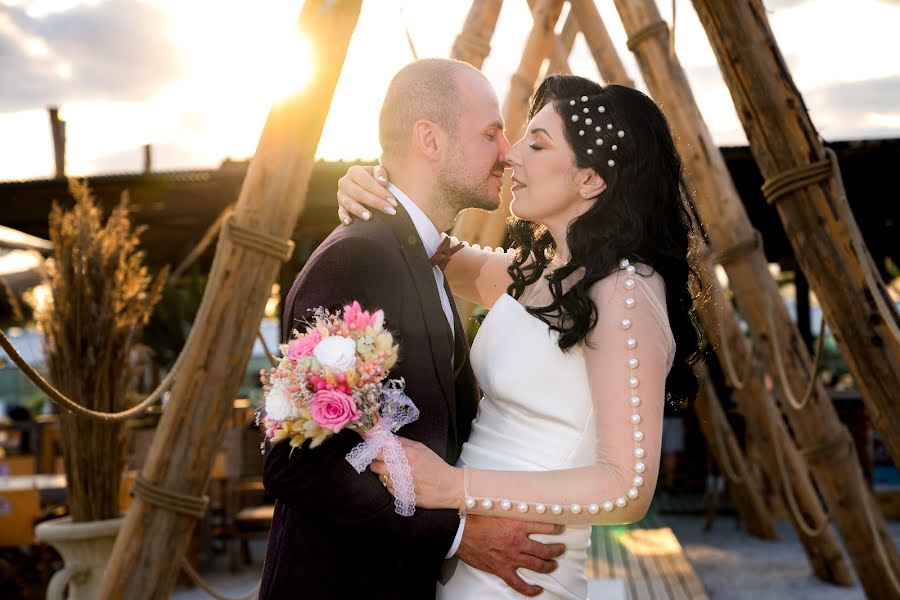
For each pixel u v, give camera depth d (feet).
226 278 10.61
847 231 11.86
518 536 6.75
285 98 10.57
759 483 27.61
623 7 16.76
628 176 7.20
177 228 32.96
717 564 23.00
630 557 18.53
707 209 17.81
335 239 7.18
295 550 6.95
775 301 17.65
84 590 13.85
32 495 20.68
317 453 6.55
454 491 6.72
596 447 6.95
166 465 10.75
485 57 13.93
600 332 6.78
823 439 16.78
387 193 7.40
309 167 10.76
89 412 9.82
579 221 7.16
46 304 14.30
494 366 7.34
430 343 7.16
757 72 12.07
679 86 16.89
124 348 14.42
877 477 31.58
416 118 7.68
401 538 6.63
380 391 6.47
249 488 24.44
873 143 25.22
